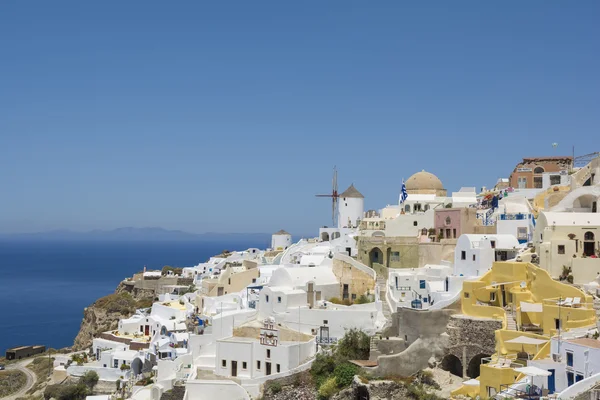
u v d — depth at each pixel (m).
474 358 71.38
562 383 56.75
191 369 92.56
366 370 74.00
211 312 112.81
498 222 96.81
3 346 191.12
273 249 173.88
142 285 170.50
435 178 137.38
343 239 126.75
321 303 94.38
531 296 71.88
